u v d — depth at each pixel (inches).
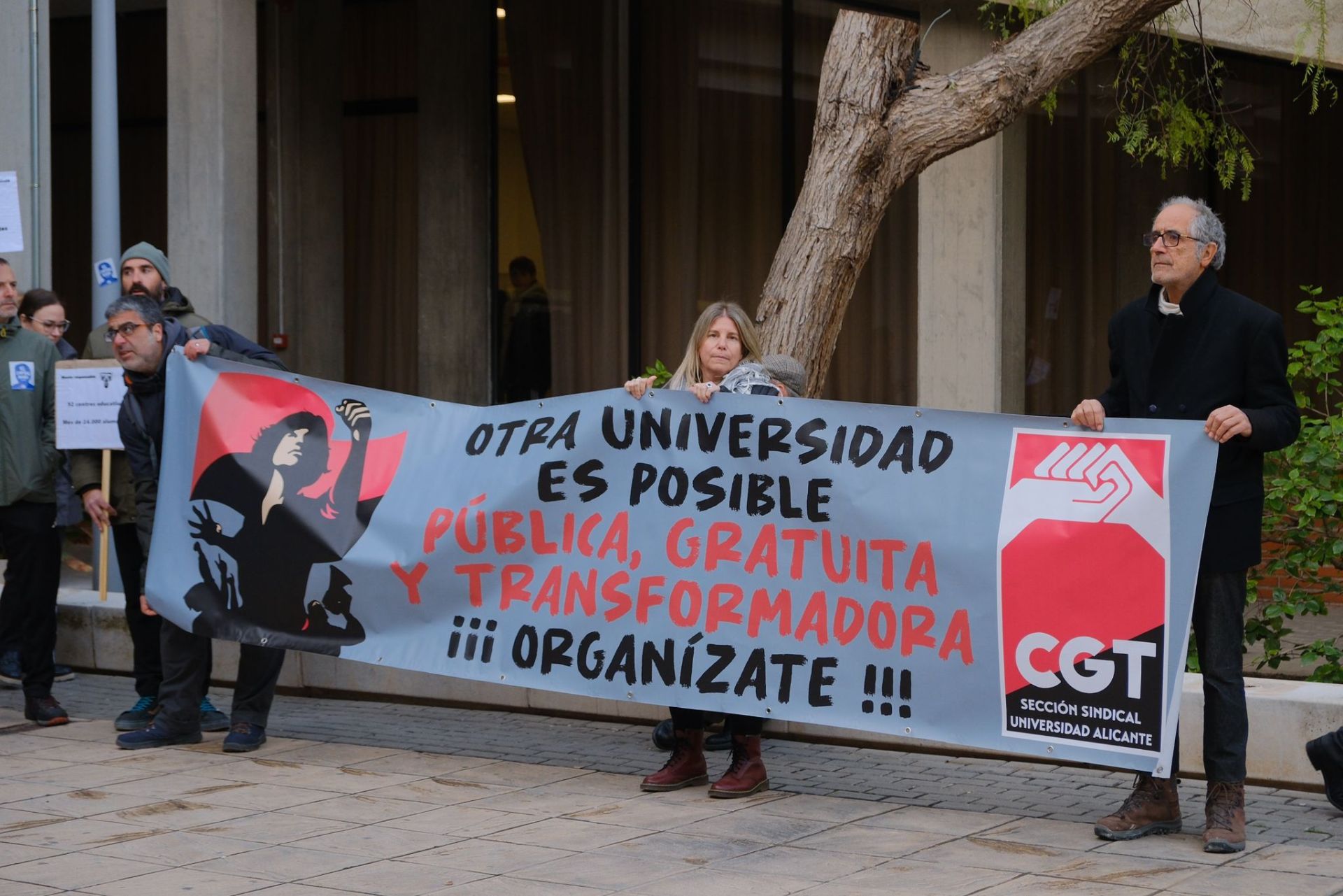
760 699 234.7
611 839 210.8
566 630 249.9
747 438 238.8
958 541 222.8
